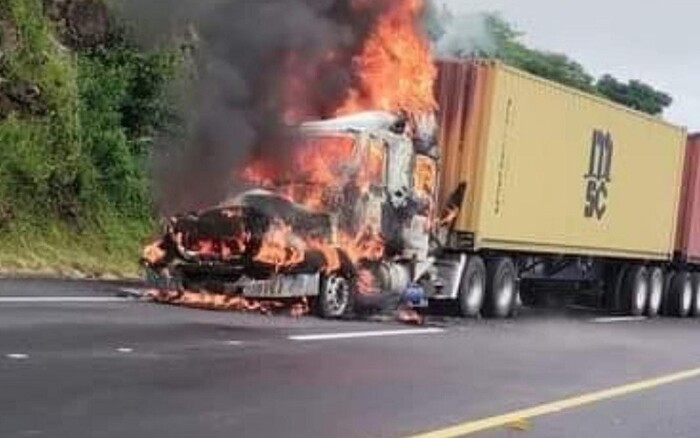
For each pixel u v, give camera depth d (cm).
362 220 1797
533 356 1488
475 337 1684
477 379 1201
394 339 1526
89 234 2389
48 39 2380
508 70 2084
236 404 912
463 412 982
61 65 2381
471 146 2050
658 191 2736
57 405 833
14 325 1229
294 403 945
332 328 1577
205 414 858
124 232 2466
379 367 1216
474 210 2047
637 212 2641
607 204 2500
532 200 2208
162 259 1731
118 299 1655
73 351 1088
